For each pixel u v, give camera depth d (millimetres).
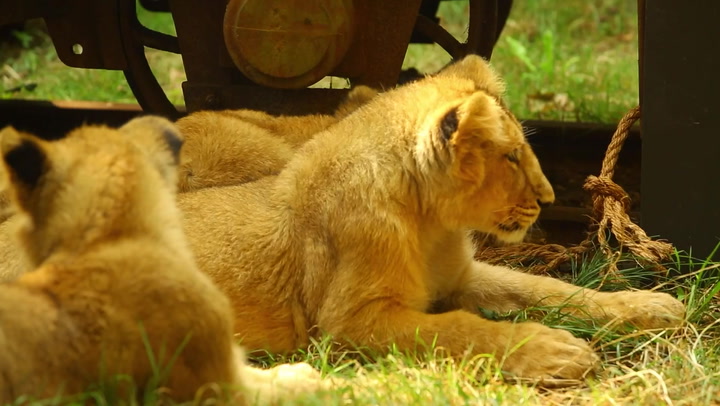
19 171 6012
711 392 7012
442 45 12070
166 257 6137
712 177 9172
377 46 11172
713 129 9102
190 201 8555
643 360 7805
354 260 7824
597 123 14367
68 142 6320
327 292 7910
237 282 8094
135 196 6180
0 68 17609
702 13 8961
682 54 9062
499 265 10008
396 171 7941
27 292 5746
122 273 5957
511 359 7426
